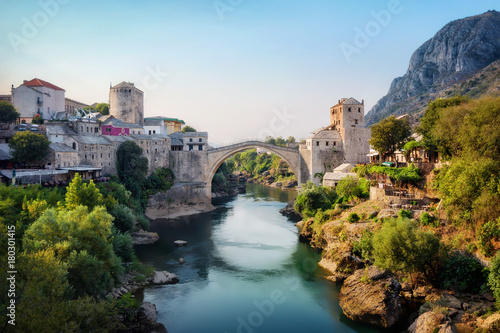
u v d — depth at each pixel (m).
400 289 41.59
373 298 39.47
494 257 36.12
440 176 51.53
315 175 108.19
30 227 39.47
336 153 108.25
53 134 84.56
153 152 106.12
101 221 42.41
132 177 93.88
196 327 38.59
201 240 73.00
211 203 120.19
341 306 42.44
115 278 44.16
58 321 24.50
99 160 87.69
